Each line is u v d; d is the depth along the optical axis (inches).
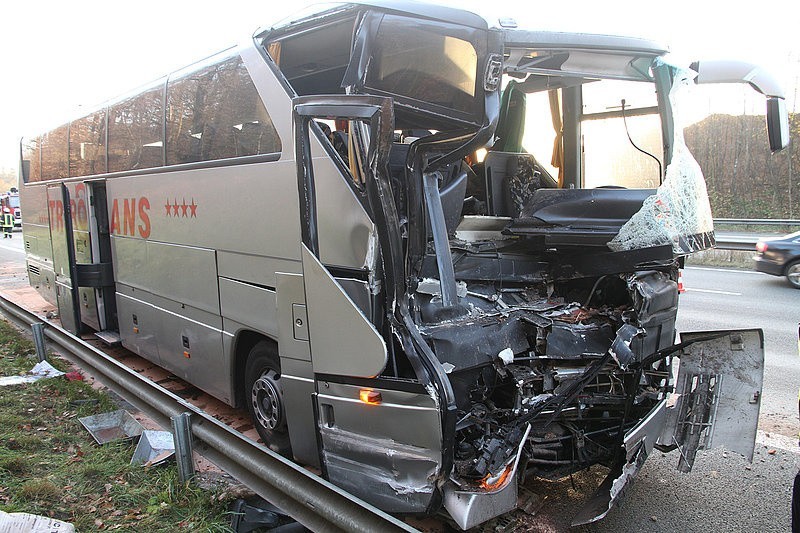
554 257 187.5
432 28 137.9
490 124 132.3
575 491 175.5
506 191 205.8
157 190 244.2
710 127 1007.6
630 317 162.9
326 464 154.1
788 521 159.2
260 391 195.0
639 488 177.9
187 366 239.8
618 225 171.2
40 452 187.2
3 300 378.9
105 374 226.2
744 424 166.4
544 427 147.0
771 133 164.2
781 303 440.8
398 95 144.6
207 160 205.9
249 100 180.2
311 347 155.4
